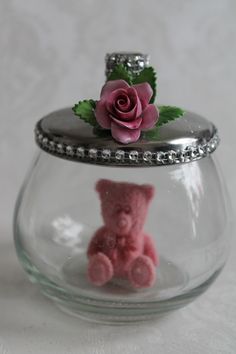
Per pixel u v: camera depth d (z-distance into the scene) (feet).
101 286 1.04
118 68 0.99
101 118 0.93
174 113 0.97
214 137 1.00
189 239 1.05
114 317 1.02
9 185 1.56
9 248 1.29
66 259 1.09
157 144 0.92
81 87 1.52
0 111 1.53
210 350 0.99
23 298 1.12
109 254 1.04
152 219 1.07
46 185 1.07
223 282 1.19
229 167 1.59
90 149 0.92
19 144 1.55
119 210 1.02
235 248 1.31
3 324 1.04
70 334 1.02
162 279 1.06
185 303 1.03
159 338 1.02
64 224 1.09
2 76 1.50
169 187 1.03
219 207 1.08
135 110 0.92
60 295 1.02
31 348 0.98
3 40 1.47
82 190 1.06
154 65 1.52
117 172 1.04
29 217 1.08
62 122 0.99
